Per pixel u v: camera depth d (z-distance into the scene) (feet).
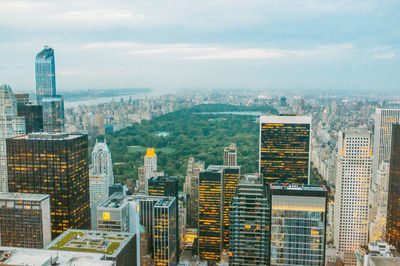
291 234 608.19
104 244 536.01
